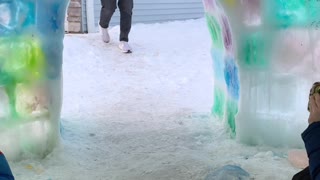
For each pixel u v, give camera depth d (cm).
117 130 398
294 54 329
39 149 321
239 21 329
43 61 311
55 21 310
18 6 299
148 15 953
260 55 333
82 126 407
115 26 851
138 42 764
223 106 395
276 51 330
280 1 323
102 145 360
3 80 304
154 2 955
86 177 297
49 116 322
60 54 319
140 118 434
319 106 162
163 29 872
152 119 432
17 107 311
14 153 315
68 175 299
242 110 344
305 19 323
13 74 305
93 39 754
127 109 466
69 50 671
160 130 397
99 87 550
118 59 669
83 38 753
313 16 321
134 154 340
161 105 480
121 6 691
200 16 1024
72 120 425
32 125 317
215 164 314
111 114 448
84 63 637
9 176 141
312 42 325
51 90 319
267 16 326
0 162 142
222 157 329
